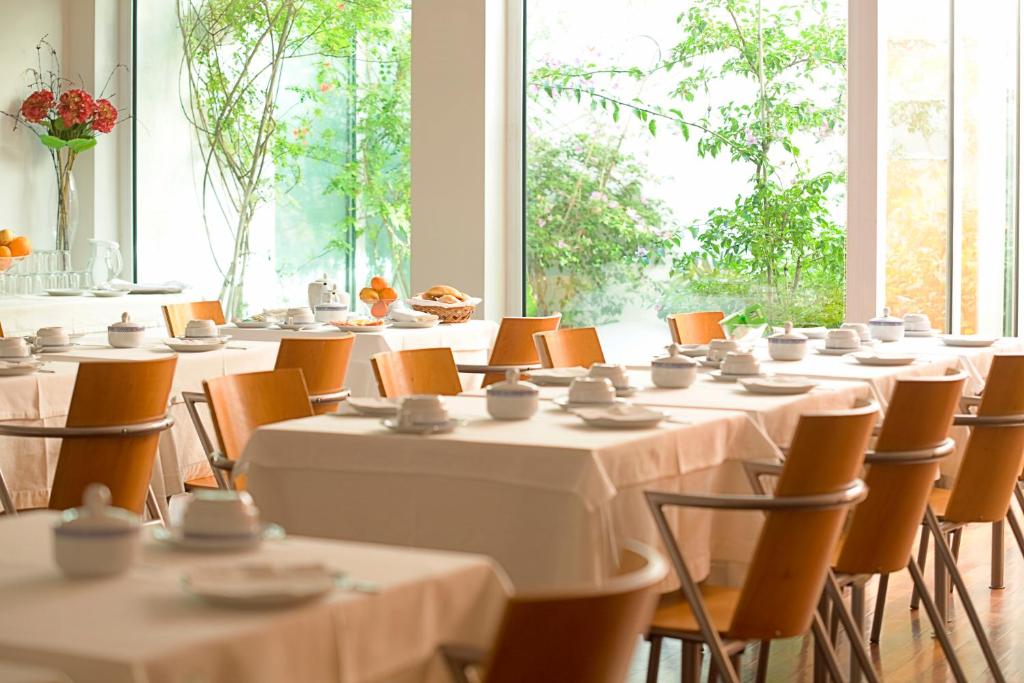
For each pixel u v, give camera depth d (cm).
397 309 625
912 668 368
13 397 391
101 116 791
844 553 295
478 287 732
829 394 376
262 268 829
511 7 737
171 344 491
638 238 719
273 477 301
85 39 848
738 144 689
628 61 717
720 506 246
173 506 513
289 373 348
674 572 287
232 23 830
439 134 737
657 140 711
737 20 685
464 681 173
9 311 644
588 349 511
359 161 796
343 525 294
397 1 780
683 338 566
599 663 158
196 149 844
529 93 742
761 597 247
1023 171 661
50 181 838
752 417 329
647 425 300
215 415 327
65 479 339
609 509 273
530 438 284
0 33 812
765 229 683
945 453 306
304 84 811
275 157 823
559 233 738
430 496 285
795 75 672
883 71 627
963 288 654
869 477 295
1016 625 411
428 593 171
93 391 338
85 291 714
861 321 634
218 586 158
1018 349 529
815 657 333
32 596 161
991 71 655
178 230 852
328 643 155
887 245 639
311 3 806
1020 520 582
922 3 637
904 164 639
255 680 146
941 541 353
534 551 273
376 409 322
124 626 148
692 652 270
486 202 730
